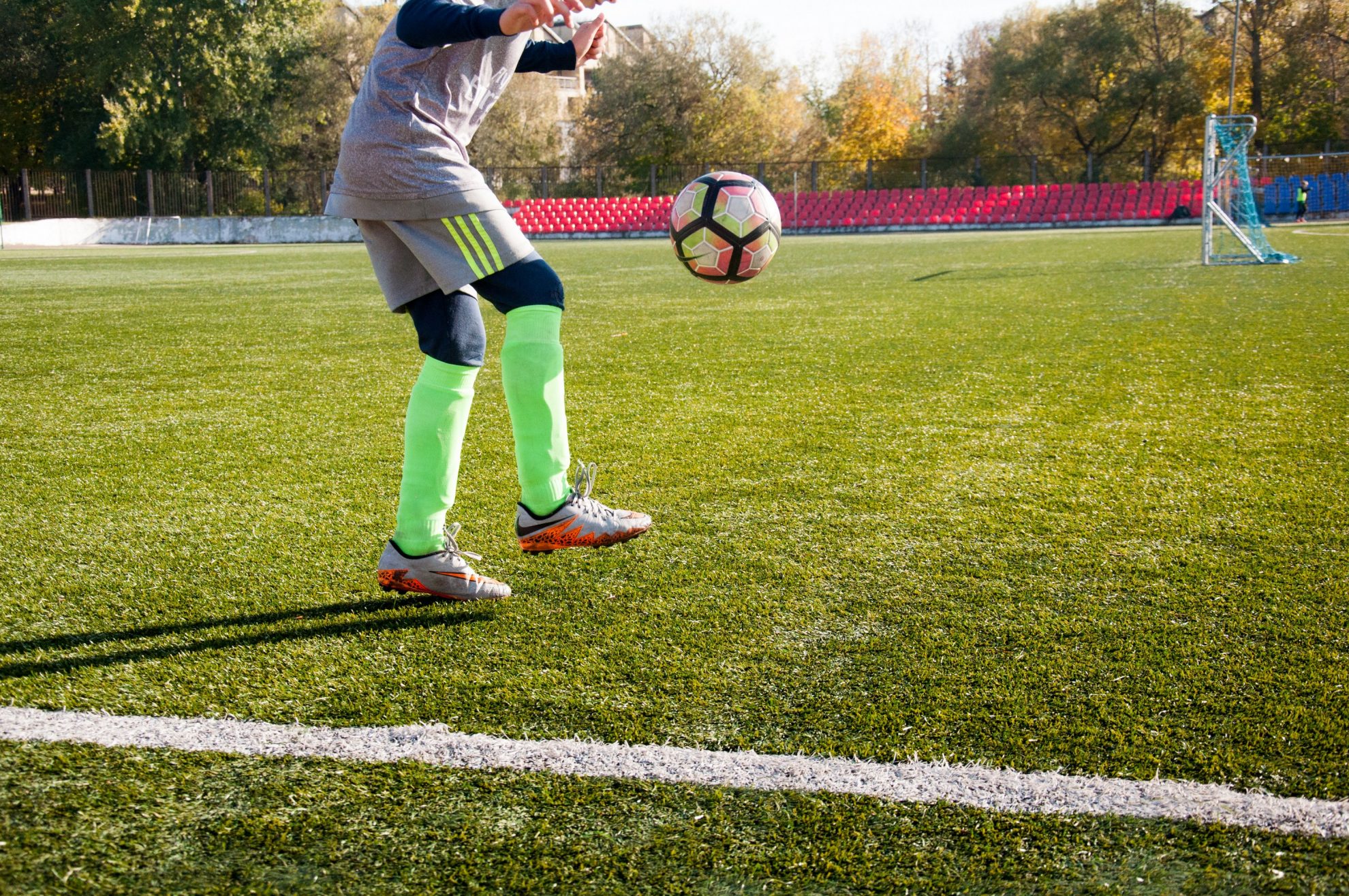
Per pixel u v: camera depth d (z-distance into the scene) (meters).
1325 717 1.89
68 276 16.08
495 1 2.48
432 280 2.36
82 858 1.51
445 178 2.25
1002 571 2.70
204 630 2.38
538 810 1.63
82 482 3.74
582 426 4.61
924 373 5.86
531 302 2.36
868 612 2.44
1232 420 4.48
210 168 43.22
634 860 1.50
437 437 2.37
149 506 3.42
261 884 1.45
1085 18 45.16
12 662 2.21
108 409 5.13
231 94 41.56
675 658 2.20
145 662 2.21
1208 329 7.45
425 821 1.60
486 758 1.79
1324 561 2.72
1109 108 44.53
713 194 2.96
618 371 6.11
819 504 3.34
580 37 2.62
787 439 4.29
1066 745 1.81
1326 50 44.00
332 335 8.19
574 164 51.78
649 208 38.94
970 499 3.38
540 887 1.44
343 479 3.76
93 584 2.69
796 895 1.42
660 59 48.88
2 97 41.97
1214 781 1.69
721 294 11.54
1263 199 29.62
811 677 2.10
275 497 3.52
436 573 2.42
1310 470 3.63
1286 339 6.82
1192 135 45.16
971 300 10.04
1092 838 1.54
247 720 1.94
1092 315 8.54
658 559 2.83
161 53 40.69
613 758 1.79
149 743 1.85
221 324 9.01
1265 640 2.23
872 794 1.66
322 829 1.58
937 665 2.15
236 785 1.71
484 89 2.41
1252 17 43.78
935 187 44.53
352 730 1.90
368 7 46.56
